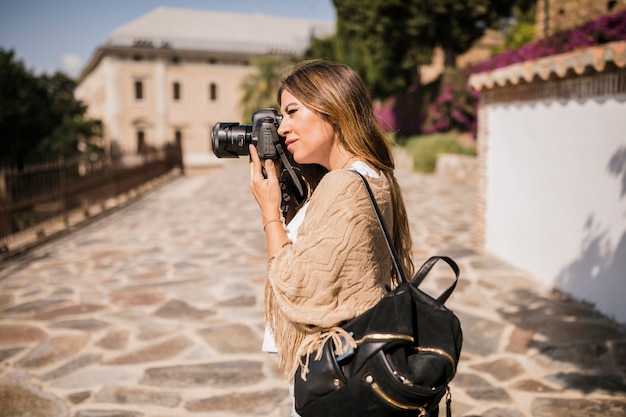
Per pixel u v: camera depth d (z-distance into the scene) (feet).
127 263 23.21
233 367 12.34
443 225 30.17
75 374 12.05
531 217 19.33
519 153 20.11
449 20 65.82
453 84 63.77
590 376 11.35
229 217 35.83
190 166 128.16
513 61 32.07
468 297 16.96
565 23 30.48
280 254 4.20
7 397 10.96
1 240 26.00
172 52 149.07
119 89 146.72
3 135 93.91
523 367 11.92
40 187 30.50
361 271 4.05
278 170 4.95
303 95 4.47
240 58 156.56
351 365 3.92
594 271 15.61
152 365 12.50
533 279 18.86
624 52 13.38
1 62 96.37
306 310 4.06
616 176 14.47
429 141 58.18
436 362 3.77
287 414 10.22
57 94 107.45
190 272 21.34
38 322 15.64
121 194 45.06
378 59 77.10
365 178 4.16
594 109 15.40
